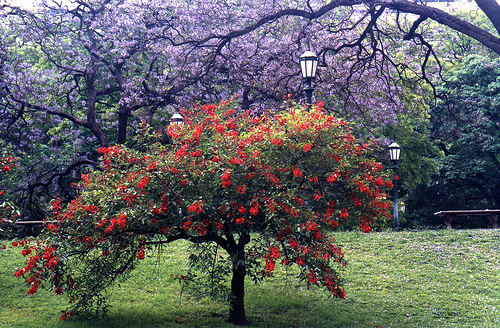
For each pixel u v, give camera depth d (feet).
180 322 33.78
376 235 57.36
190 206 25.98
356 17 73.15
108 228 27.25
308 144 28.71
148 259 46.70
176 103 73.51
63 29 77.10
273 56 70.90
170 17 73.72
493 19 55.72
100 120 90.99
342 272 45.03
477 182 109.19
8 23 74.08
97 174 31.71
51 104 80.89
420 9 57.47
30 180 80.64
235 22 71.41
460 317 35.81
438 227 74.43
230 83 73.56
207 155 29.43
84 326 31.94
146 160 29.89
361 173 30.07
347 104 71.92
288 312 36.55
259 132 29.43
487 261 47.62
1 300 36.78
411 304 38.27
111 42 78.13
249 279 43.34
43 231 30.55
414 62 76.69
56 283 30.12
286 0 71.05
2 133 78.28
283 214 28.12
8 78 73.15
